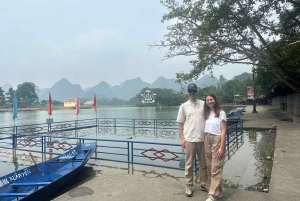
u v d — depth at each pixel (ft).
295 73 42.45
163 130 53.88
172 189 12.73
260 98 227.81
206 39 45.78
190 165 11.65
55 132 52.21
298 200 11.02
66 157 21.09
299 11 43.65
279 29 45.68
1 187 14.97
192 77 50.19
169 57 48.34
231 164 22.18
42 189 14.03
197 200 11.21
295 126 43.19
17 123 88.69
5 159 27.32
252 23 41.73
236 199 11.15
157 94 376.89
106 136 45.57
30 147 33.37
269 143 31.68
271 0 39.75
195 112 11.55
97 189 12.94
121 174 15.55
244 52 44.21
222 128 10.74
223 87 311.27
